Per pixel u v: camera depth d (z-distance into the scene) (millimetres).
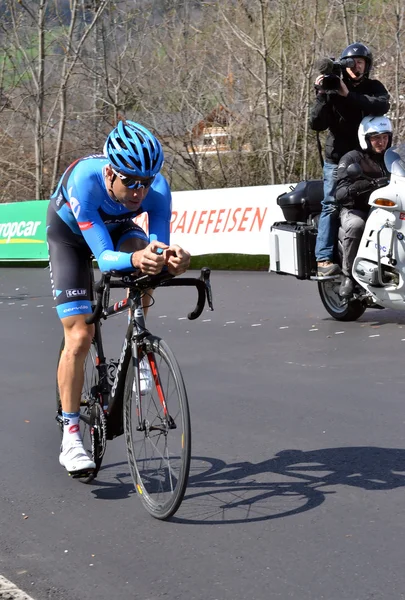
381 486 3605
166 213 3693
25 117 18328
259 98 16406
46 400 5383
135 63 17453
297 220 7895
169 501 3258
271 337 7066
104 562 2979
